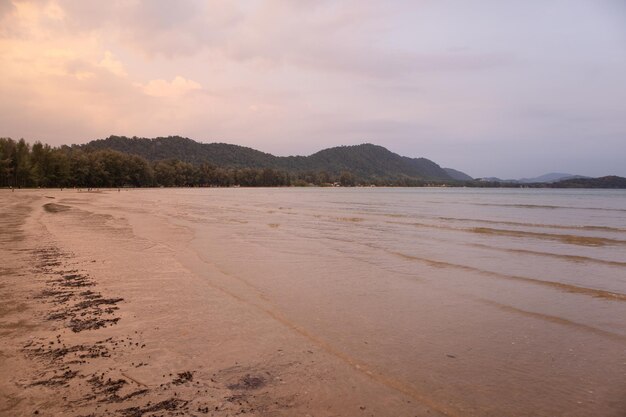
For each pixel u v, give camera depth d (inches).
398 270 516.1
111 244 703.1
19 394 193.3
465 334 293.3
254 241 767.1
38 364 228.1
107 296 374.9
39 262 530.0
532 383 219.6
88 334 277.3
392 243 765.9
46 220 1159.0
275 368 232.4
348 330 298.7
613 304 370.9
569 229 1049.5
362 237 853.2
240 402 192.1
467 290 418.9
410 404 195.6
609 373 232.5
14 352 244.5
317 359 246.4
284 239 800.3
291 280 455.2
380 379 221.6
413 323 315.9
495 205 2347.4
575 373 232.1
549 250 693.3
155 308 341.4
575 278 479.8
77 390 198.2
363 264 552.4
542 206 2241.6
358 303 368.2
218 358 243.6
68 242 716.0
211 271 494.3
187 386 206.2
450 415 186.5
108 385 204.4
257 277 467.5
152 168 6904.5
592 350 265.9
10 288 397.4
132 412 178.9
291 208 1968.5
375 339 281.6
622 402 199.6
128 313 325.4
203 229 970.7
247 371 227.3
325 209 1897.1
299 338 280.7
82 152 6112.2
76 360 234.2
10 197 2618.1
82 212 1507.1
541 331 300.4
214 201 2637.8
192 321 310.8
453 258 608.1
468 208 2048.5
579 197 3777.1
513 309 354.3
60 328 287.6
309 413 184.5
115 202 2320.4
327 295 394.3
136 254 605.3
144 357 241.1
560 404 197.8
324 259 586.6
